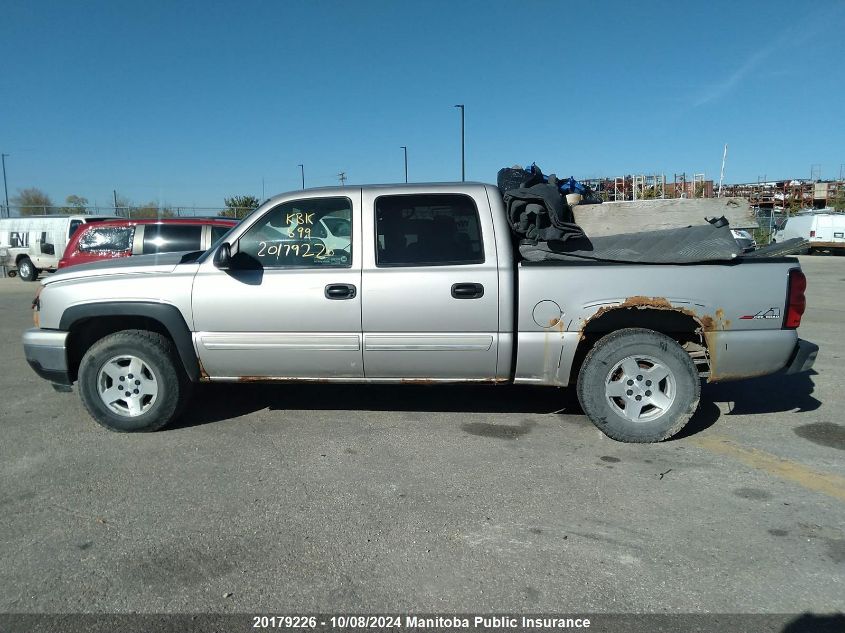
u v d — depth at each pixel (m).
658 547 3.18
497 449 4.54
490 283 4.54
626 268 4.50
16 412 5.46
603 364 4.57
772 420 5.18
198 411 5.45
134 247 9.49
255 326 4.71
